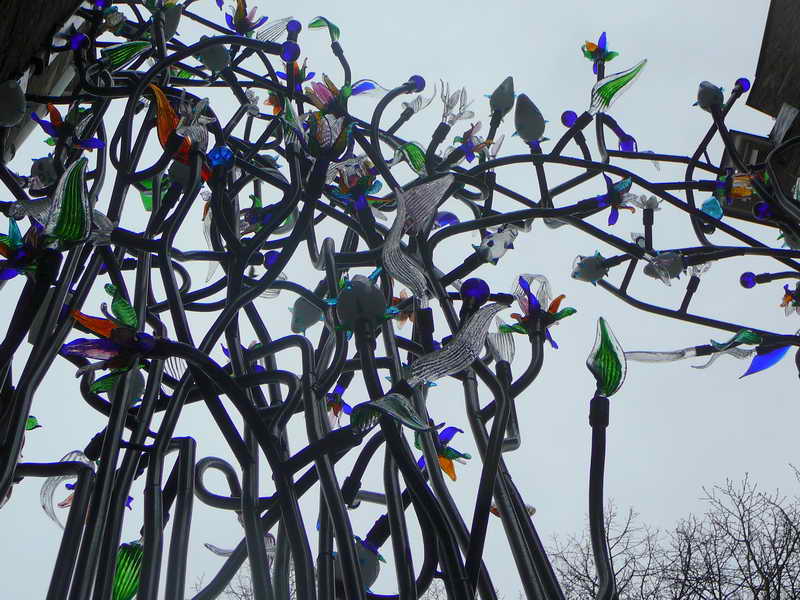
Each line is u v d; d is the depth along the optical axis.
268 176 0.94
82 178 0.62
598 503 0.57
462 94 1.05
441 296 0.76
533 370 0.72
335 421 0.85
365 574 0.62
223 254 0.86
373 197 0.92
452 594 0.52
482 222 0.88
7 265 0.63
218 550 0.73
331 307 0.78
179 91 0.97
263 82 1.03
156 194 0.96
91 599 0.54
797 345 0.96
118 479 0.60
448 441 0.74
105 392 0.73
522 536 0.58
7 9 0.87
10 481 0.58
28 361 0.63
